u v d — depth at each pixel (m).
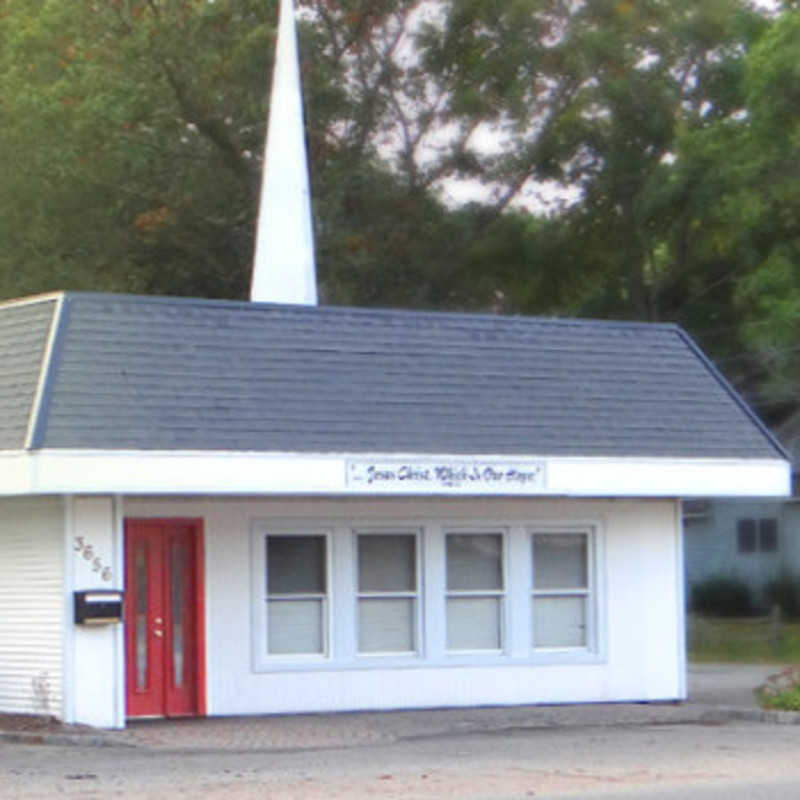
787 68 52.53
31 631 32.22
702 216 66.00
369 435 32.88
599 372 36.34
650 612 37.34
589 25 68.75
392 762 26.52
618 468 34.94
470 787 22.91
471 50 69.94
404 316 35.38
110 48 67.12
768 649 55.22
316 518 34.72
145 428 30.97
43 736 29.91
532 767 25.53
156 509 33.41
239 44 64.69
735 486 36.16
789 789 22.44
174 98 67.19
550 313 74.75
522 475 33.97
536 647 36.59
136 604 33.28
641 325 37.72
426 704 35.31
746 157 56.00
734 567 68.88
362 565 35.22
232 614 34.03
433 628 35.56
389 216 69.00
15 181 67.38
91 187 67.81
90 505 31.61
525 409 34.84
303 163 42.84
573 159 71.50
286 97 43.06
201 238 67.88
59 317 31.83
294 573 34.72
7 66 68.00
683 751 27.91
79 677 31.38
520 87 69.06
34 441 29.92
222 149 67.69
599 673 36.81
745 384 69.50
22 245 68.56
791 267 54.34
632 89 68.12
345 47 69.06
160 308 32.97
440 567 35.69
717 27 68.06
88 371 31.33
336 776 24.45
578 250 73.19
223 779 24.14
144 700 33.19
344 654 34.84
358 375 33.84
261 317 33.88
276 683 34.22
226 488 31.36
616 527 37.19
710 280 71.62
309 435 32.38
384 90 69.31
